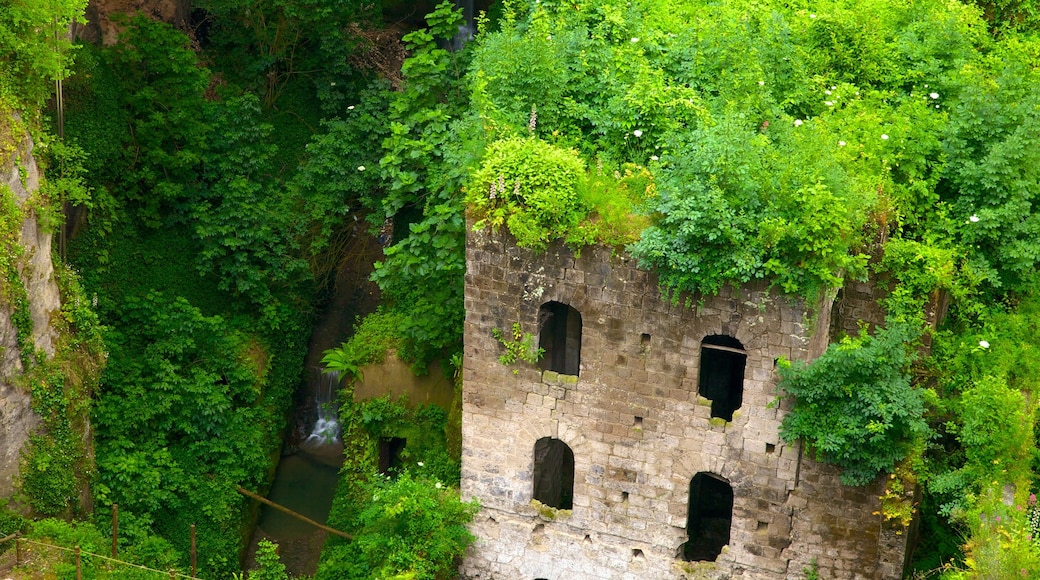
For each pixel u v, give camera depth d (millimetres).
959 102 31062
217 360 37750
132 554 32031
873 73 32844
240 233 39781
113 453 34531
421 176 35906
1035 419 27984
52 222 31266
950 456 28969
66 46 31562
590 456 30562
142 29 39250
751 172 27375
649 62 32625
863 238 27969
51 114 36219
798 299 27344
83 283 36781
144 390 36000
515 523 31797
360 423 37062
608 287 28875
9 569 29188
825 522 29078
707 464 29609
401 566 30469
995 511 25953
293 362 40969
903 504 28219
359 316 41938
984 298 30203
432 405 36844
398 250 34719
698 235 27078
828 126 30172
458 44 47406
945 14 33469
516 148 29047
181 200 39969
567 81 31875
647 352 29141
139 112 39000
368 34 47188
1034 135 29344
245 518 36562
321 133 44219
